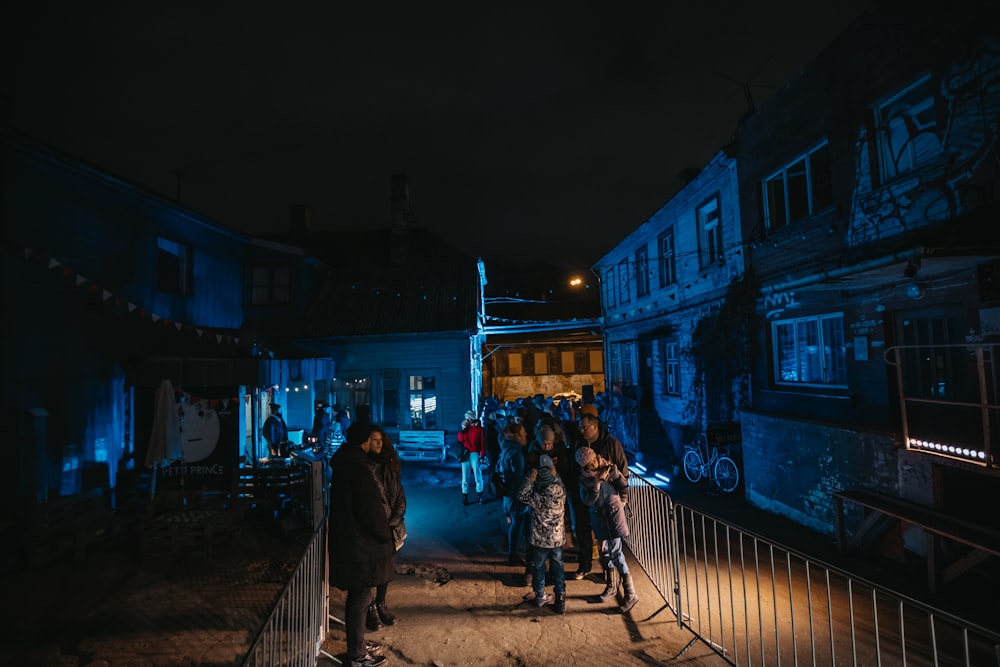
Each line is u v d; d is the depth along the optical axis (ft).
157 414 26.84
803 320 30.27
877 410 24.27
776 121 31.30
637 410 50.88
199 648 15.74
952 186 20.01
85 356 29.76
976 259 18.45
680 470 41.39
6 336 25.05
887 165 23.54
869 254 24.22
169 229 39.65
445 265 66.69
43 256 23.31
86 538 23.80
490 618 17.46
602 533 18.28
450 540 26.35
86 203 31.24
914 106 22.18
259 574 21.45
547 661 14.80
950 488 20.22
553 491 17.72
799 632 16.29
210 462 27.61
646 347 59.82
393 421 57.47
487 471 43.70
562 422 23.98
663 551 18.67
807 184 29.17
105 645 16.02
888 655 14.99
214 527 23.66
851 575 11.41
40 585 20.76
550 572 19.62
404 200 67.26
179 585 20.48
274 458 34.71
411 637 16.26
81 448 29.01
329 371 40.14
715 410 41.09
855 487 24.54
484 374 100.99
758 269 34.06
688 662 14.67
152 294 37.14
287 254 54.65
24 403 25.80
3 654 15.75
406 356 57.57
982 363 17.53
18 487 24.91
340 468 14.62
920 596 18.97
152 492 26.91
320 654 15.29
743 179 35.27
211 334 33.06
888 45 22.91
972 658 14.90
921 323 22.45
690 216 46.44
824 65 26.99
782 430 30.01
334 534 14.49
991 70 18.49
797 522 28.66
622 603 18.04
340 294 62.64
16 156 26.53
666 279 53.72
